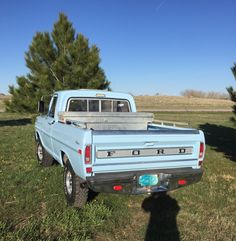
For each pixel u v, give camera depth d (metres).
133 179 4.57
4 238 3.95
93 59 15.97
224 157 10.15
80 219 4.61
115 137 4.43
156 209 5.21
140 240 4.12
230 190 6.33
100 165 4.41
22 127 19.19
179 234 4.31
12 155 9.41
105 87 16.41
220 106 65.69
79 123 5.46
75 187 4.95
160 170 4.80
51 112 7.05
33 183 6.36
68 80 15.59
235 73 7.84
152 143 4.68
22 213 4.85
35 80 17.19
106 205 5.25
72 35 17.05
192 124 24.25
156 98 84.38
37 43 16.88
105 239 4.12
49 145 6.87
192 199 5.73
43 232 4.21
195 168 5.11
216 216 4.98
